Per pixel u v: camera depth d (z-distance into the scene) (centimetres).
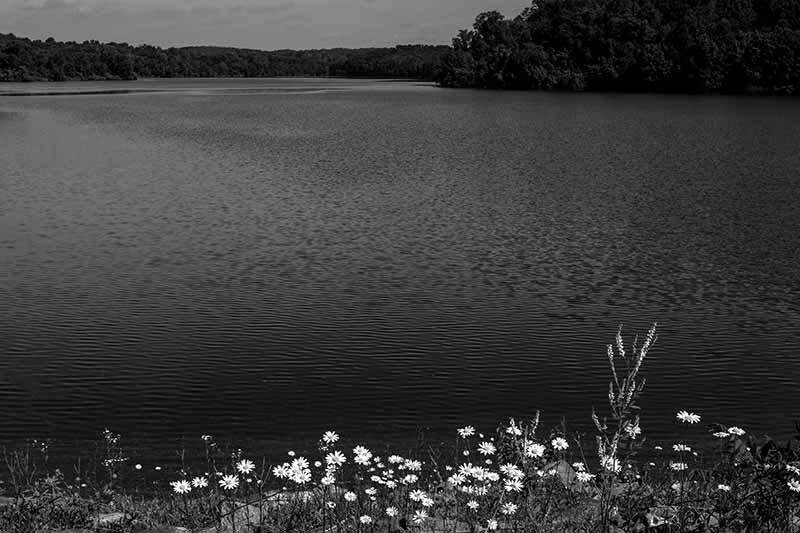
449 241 2508
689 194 3375
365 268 2170
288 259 2259
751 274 2130
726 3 13700
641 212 2980
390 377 1430
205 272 2114
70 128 6762
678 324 1731
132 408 1287
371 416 1267
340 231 2642
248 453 1120
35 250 2345
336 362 1497
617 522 532
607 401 1338
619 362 1509
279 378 1419
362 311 1798
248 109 9556
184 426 1220
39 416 1251
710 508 552
